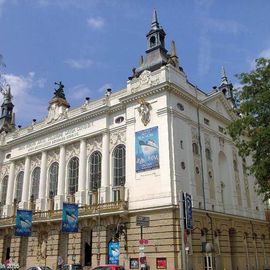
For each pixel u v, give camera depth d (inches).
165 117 1546.5
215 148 1851.6
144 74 1696.6
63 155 1966.0
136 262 1430.9
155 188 1481.3
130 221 1517.0
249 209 2004.2
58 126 2021.4
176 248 1360.7
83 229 1689.2
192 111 1739.7
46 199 1993.1
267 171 1088.2
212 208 1659.7
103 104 1835.6
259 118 1127.6
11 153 2343.8
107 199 1670.8
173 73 1664.6
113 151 1740.9
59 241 1777.8
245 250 1822.1
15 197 2215.8
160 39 1877.5
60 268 1524.4
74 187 1873.8
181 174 1513.3
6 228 2064.5
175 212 1411.2
